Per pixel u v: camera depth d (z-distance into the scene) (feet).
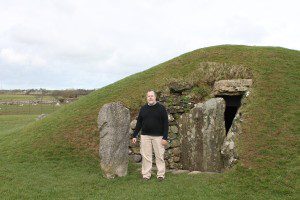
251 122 45.75
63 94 262.88
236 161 40.68
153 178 40.65
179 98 54.65
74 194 35.65
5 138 63.82
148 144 40.42
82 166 46.19
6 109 173.78
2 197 34.12
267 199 32.83
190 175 40.86
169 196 33.86
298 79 54.70
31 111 166.09
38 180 39.88
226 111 57.52
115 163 41.42
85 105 64.49
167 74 62.69
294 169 36.99
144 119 40.42
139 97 58.54
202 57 65.62
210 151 43.68
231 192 34.50
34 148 52.21
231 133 44.98
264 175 36.86
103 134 41.55
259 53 62.85
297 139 42.16
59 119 62.23
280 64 58.80
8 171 43.09
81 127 55.98
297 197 32.68
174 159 49.21
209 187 35.86
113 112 41.81
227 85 53.16
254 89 51.83
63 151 50.44
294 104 48.55
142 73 71.36
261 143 42.11
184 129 47.32
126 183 39.09
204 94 54.65
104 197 34.55
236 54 63.82
